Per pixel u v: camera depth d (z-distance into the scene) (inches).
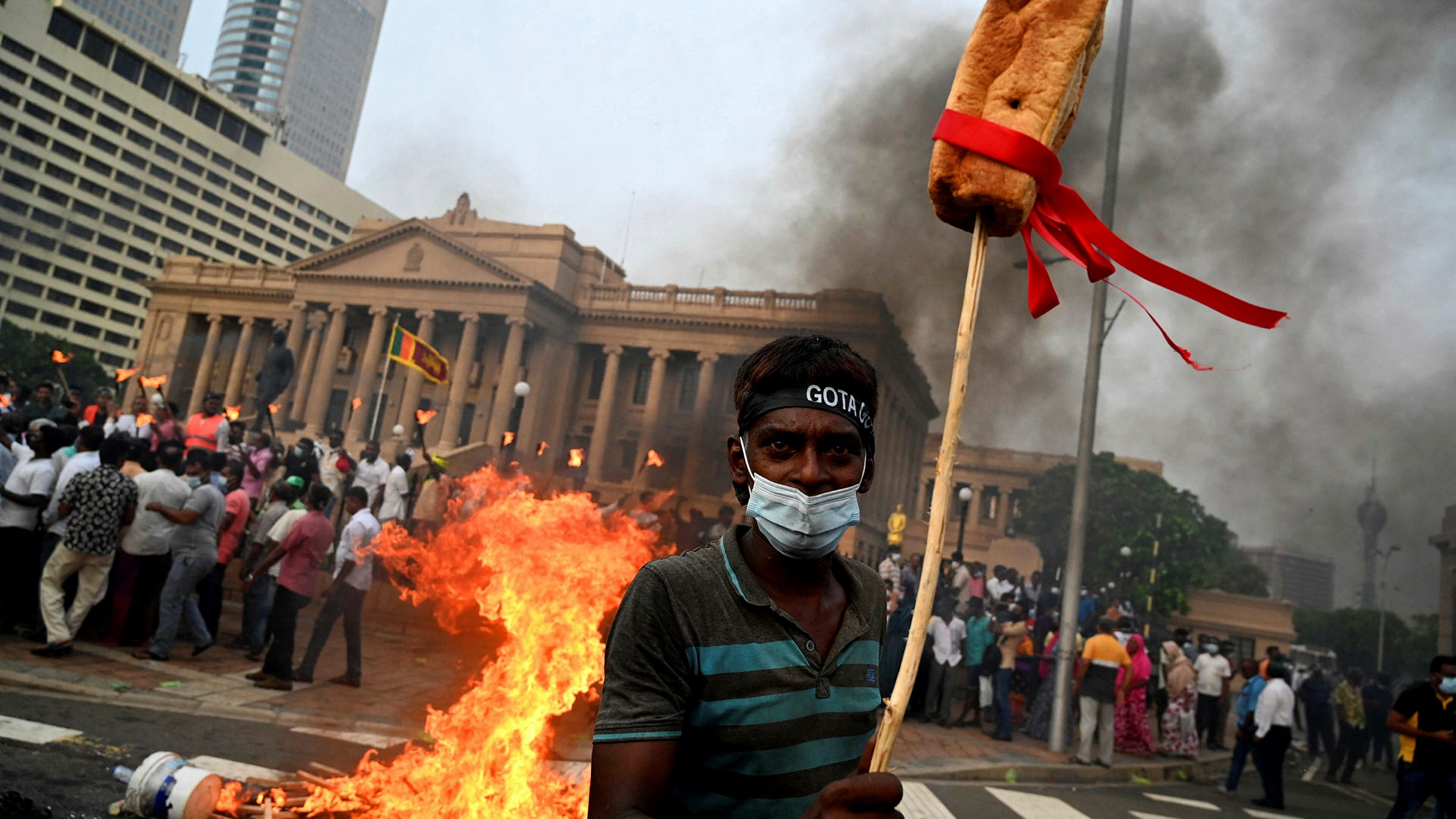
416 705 281.3
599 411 1948.8
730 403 1899.6
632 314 1940.2
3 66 3287.4
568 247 2027.6
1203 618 1760.6
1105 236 51.1
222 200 4067.4
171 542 304.8
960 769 328.5
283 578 286.5
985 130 47.7
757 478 54.4
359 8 7140.8
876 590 62.4
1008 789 319.9
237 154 4104.3
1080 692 399.5
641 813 45.5
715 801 50.3
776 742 50.1
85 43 3528.5
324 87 6894.7
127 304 3772.1
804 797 50.4
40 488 304.7
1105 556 1601.9
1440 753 252.5
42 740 194.1
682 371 1991.9
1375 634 2186.3
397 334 1077.1
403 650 393.7
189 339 2458.2
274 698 270.8
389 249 2030.0
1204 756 536.7
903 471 1745.8
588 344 2028.8
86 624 330.0
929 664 458.6
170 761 155.2
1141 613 1542.8
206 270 2459.4
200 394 2364.7
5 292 3395.7
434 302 1968.5
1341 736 551.5
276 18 6628.9
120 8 5792.3
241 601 466.9
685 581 52.4
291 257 4382.4
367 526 309.6
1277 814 359.3
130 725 218.2
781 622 52.7
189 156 3927.2
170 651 311.9
